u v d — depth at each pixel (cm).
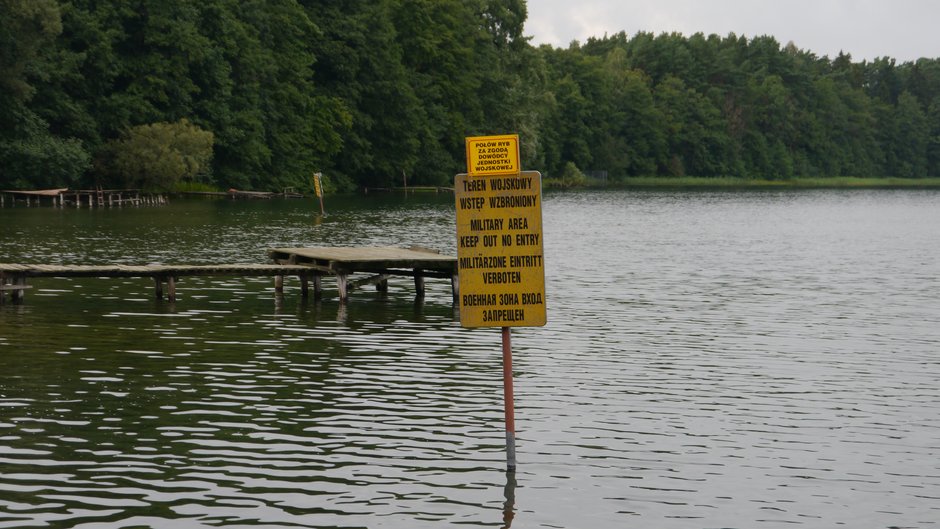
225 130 8500
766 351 1895
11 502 1038
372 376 1611
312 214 6191
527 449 1240
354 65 10375
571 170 15738
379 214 6344
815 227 6125
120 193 7138
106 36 7538
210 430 1294
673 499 1085
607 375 1656
